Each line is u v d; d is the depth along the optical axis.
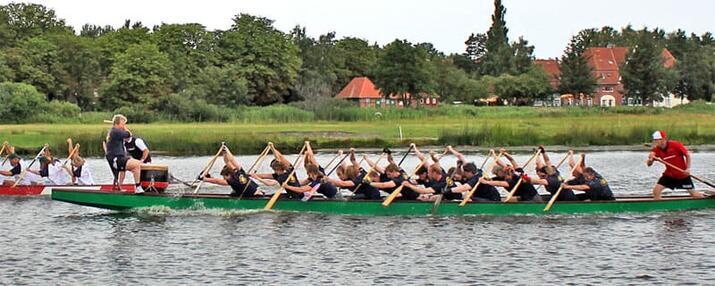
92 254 16.72
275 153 21.89
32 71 105.19
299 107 101.38
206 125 80.94
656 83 114.62
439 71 125.88
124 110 90.56
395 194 21.17
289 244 17.62
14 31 124.19
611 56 144.50
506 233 18.70
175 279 14.63
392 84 107.88
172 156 50.25
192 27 122.81
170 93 102.00
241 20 123.25
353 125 77.75
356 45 156.62
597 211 21.36
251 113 92.81
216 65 120.06
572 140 56.16
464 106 105.75
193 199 21.48
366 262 15.90
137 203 21.42
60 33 127.06
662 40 171.00
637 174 36.03
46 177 26.50
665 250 16.77
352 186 21.62
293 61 125.56
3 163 28.06
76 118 88.38
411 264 15.70
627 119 81.69
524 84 125.00
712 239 17.88
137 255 16.62
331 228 19.44
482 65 160.50
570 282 14.23
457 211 21.12
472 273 14.95
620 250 16.81
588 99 126.25
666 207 21.81
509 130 57.97
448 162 43.72
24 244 17.75
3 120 84.94
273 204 21.50
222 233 18.84
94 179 33.91
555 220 20.39
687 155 21.73
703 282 14.14
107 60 119.81
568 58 118.06
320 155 49.62
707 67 125.38
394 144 56.16
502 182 21.28
